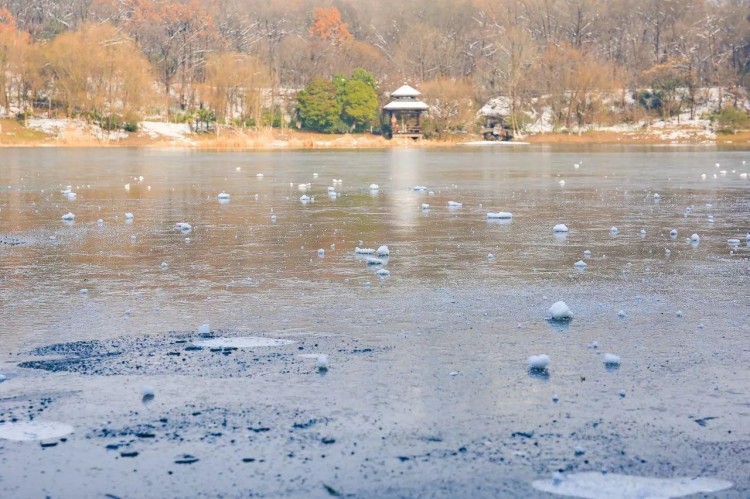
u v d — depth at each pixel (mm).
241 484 6289
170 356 9203
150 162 51688
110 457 6730
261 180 35781
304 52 113375
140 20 113625
